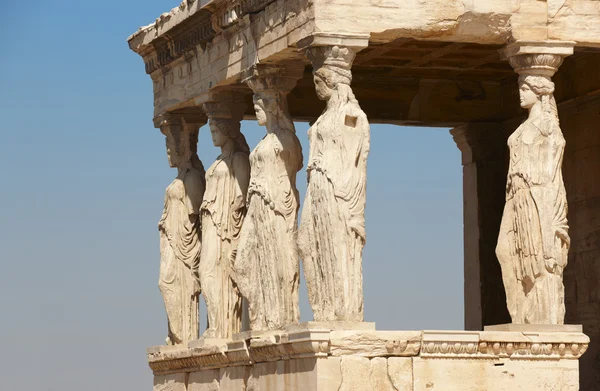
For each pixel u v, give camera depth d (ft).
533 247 139.85
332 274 135.95
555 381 137.49
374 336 133.59
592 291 165.99
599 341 164.86
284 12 142.72
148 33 173.88
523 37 140.97
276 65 148.87
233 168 162.20
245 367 149.89
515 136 142.10
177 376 168.25
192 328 172.55
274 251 147.64
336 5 136.67
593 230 166.09
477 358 135.74
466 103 179.22
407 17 138.10
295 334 135.33
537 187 140.15
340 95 137.28
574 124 168.86
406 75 175.83
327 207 136.15
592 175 166.30
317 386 132.46
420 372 134.41
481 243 180.45
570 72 168.55
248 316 160.76
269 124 149.79
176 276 172.86
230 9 152.35
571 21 142.00
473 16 139.54
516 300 141.38
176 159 175.01
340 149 136.67
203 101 162.81
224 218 162.09
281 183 148.25
